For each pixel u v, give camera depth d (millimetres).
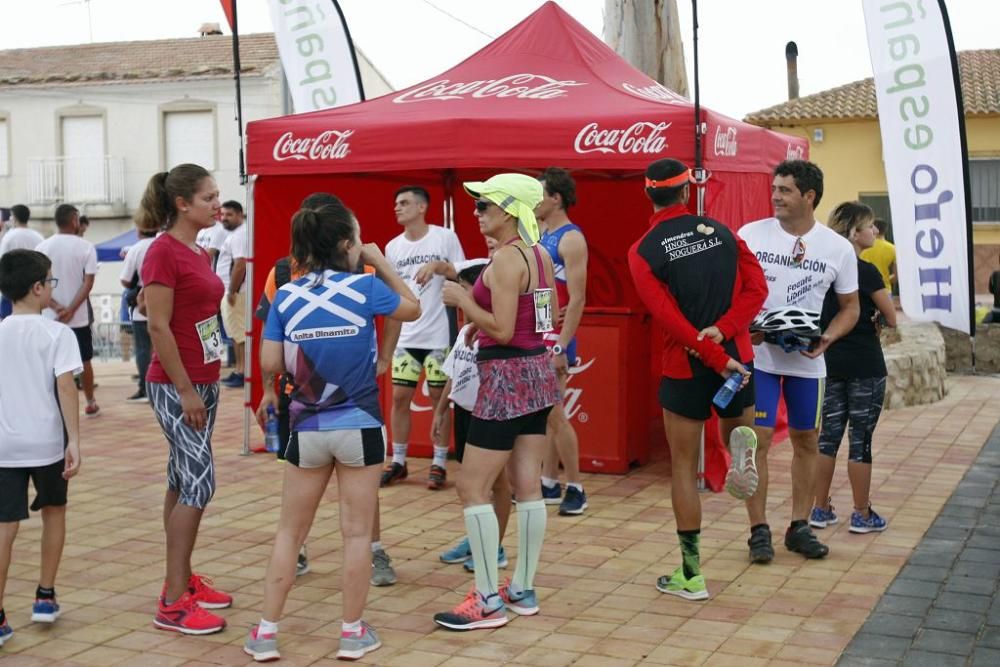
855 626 4859
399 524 6613
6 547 4688
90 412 10719
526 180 4883
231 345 13109
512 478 5090
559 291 6633
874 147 28562
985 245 28031
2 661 4566
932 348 11156
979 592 5281
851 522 6359
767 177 9281
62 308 10164
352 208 9398
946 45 7445
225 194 30375
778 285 5762
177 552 4891
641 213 10016
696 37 6930
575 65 8562
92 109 31078
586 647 4660
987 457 8375
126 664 4543
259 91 29953
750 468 5082
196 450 4871
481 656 4578
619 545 6160
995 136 27797
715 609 5105
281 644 4750
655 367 9734
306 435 4453
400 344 7496
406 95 8578
